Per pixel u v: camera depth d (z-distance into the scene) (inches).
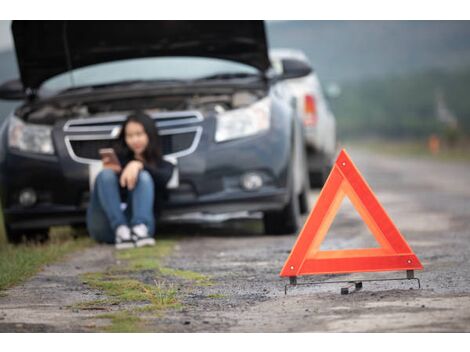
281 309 171.5
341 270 191.3
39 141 286.5
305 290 189.5
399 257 191.3
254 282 202.2
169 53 316.2
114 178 271.1
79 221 285.4
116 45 308.3
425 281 194.1
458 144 2443.4
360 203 191.8
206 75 314.8
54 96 299.6
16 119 295.4
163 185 277.7
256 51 308.2
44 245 282.2
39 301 184.5
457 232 291.7
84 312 173.3
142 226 270.5
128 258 245.0
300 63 320.8
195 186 279.6
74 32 300.2
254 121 284.7
